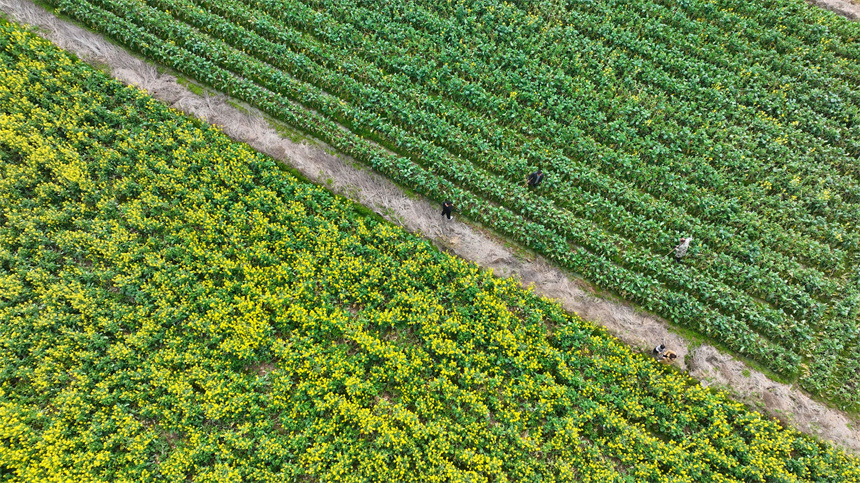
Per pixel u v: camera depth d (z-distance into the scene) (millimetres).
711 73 22156
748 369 17812
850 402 17281
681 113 21547
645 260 19016
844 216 19812
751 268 18688
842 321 18297
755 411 17062
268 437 15594
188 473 15328
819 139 20969
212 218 18609
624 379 17016
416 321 17297
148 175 19266
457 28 23188
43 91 20453
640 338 18109
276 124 21531
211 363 16531
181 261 17969
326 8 23500
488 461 15414
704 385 17469
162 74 22141
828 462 16031
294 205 19016
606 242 19266
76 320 16781
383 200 20172
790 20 23094
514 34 23078
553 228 19766
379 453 15336
